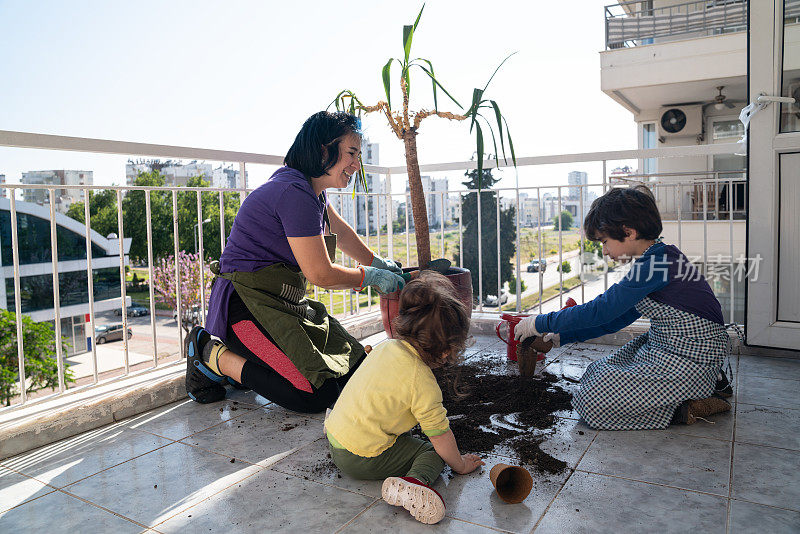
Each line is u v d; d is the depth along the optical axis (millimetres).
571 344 3404
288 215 2090
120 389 2445
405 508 1501
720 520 1437
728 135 11805
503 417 2232
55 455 2031
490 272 20000
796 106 2889
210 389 2570
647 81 10266
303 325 2266
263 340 2250
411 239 5195
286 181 2141
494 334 3699
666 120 12039
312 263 2111
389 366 1619
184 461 1945
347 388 1712
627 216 2107
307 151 2191
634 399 2051
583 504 1544
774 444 1910
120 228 2504
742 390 2508
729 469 1732
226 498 1659
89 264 2379
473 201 20188
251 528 1483
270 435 2170
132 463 1939
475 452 1912
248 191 3141
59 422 2176
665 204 10898
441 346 1610
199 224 2840
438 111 2932
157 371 2709
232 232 2254
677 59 10016
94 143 2420
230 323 2283
